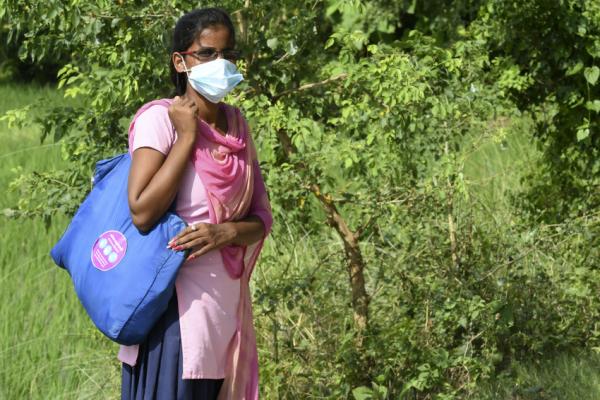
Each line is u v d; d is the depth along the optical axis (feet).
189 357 13.60
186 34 13.58
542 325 22.67
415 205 21.30
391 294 22.40
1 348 24.68
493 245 23.57
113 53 19.01
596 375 21.26
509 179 31.32
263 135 19.92
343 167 19.89
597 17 24.29
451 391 20.13
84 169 20.25
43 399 22.95
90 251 13.60
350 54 20.25
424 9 35.45
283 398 20.51
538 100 26.14
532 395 20.13
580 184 26.53
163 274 13.19
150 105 13.69
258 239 14.51
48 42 20.08
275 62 20.88
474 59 22.66
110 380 22.98
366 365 20.51
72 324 26.08
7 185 38.86
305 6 21.30
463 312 20.62
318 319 21.93
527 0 24.27
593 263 24.66
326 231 25.64
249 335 14.49
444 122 20.74
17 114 20.45
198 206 13.67
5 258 30.22
